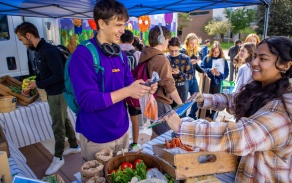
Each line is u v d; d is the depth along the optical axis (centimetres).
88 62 119
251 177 96
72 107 146
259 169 93
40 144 320
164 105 226
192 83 382
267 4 301
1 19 335
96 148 137
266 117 82
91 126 133
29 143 271
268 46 89
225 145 81
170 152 105
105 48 125
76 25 493
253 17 2519
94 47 123
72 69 119
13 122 255
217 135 83
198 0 302
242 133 79
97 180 100
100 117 133
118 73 135
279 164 90
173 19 652
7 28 342
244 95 108
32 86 264
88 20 509
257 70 94
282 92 87
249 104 98
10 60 351
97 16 119
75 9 350
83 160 146
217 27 2700
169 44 311
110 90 130
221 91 403
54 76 220
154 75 145
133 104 242
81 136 142
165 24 634
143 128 369
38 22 398
